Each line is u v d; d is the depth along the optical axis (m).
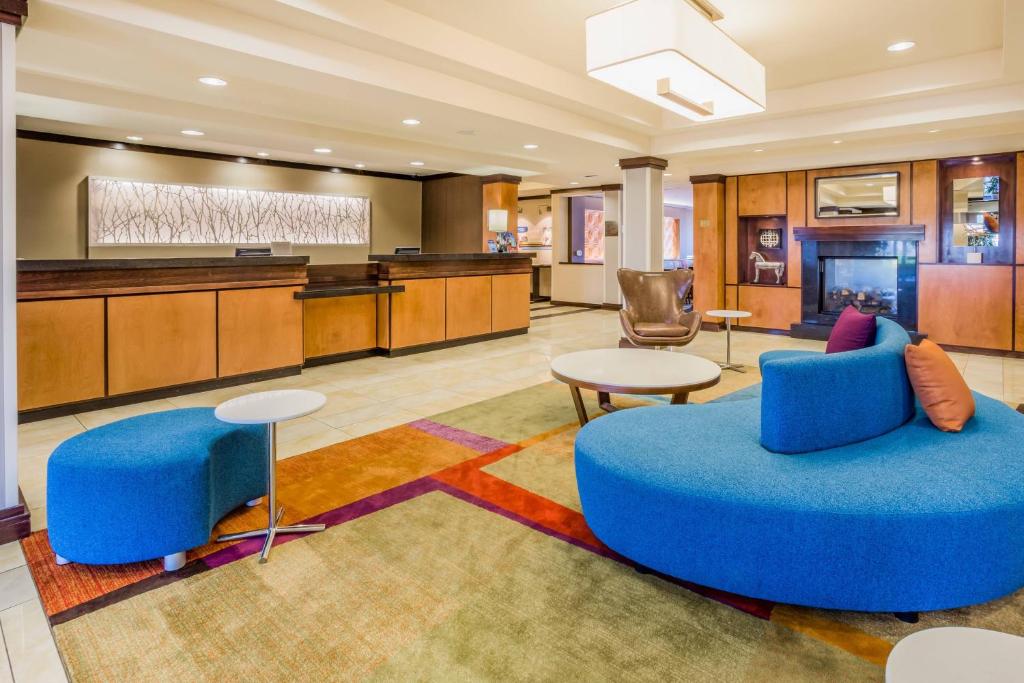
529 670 1.61
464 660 1.65
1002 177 6.56
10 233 2.46
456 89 4.47
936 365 2.31
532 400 4.56
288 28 3.45
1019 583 1.86
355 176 9.37
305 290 5.62
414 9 3.73
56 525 2.14
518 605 1.91
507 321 7.74
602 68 3.27
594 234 12.62
